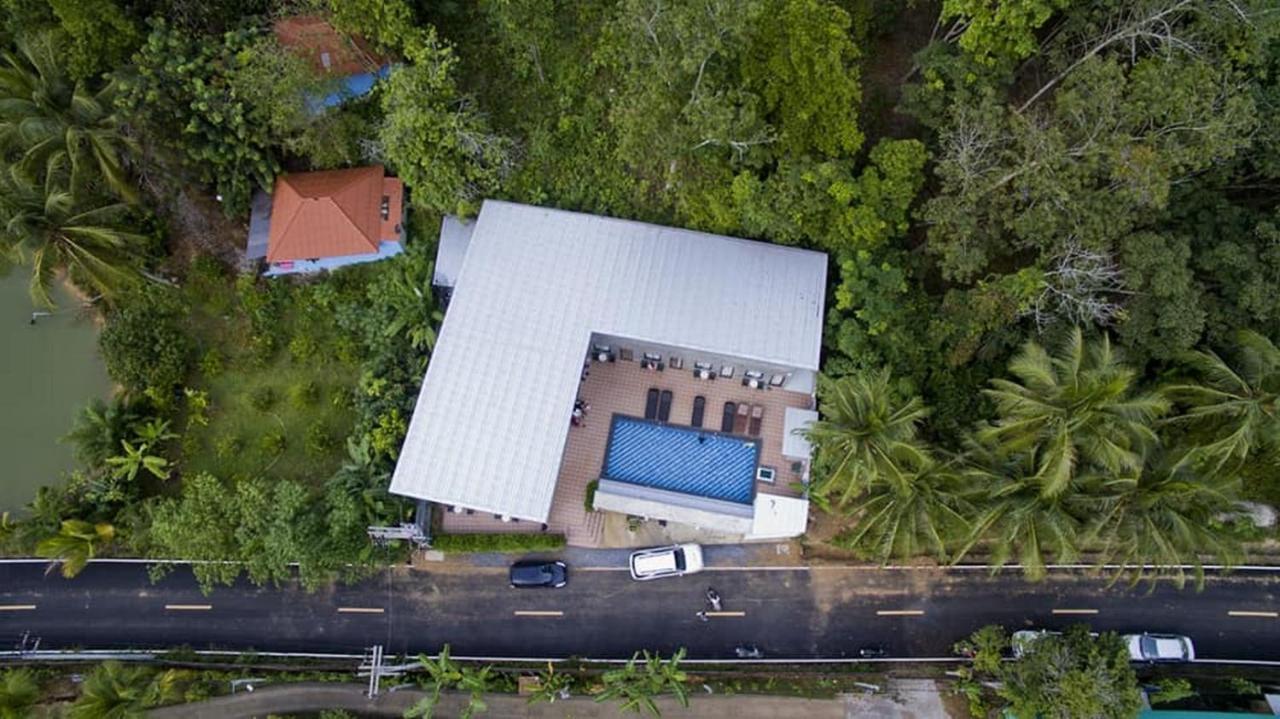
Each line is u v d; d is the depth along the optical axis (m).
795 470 43.25
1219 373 34.56
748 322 41.06
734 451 43.94
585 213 44.28
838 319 41.12
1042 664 38.06
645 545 42.94
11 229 36.50
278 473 43.38
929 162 42.47
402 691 41.50
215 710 41.25
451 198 42.53
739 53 38.19
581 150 44.59
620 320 41.03
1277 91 35.81
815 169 37.34
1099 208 34.69
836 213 38.12
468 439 38.84
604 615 42.53
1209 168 36.91
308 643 42.44
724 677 41.41
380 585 43.00
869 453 33.22
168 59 38.12
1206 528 33.22
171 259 45.25
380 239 43.84
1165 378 38.41
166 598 43.00
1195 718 38.56
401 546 42.34
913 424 36.00
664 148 38.50
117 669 39.12
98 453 41.62
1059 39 37.47
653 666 38.06
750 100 36.47
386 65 44.19
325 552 38.69
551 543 42.12
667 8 35.41
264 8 42.19
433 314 42.78
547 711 41.16
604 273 42.09
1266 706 39.84
